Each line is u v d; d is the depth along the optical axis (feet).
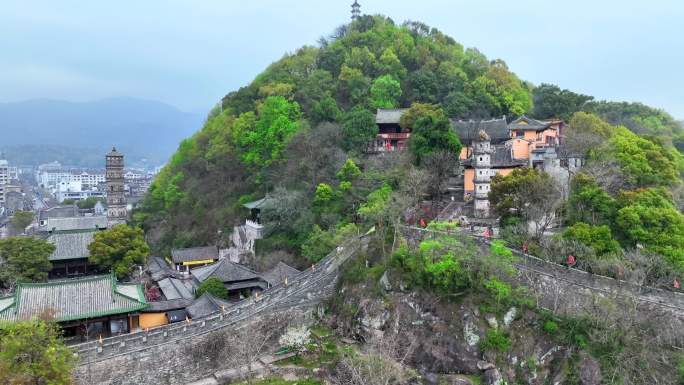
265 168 316.60
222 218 318.86
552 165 225.97
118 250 242.99
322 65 401.29
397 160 245.86
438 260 164.86
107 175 355.15
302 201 262.06
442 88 356.79
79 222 339.57
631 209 166.81
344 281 187.21
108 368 148.97
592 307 150.00
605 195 176.55
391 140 304.91
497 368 148.87
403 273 170.91
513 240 173.68
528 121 288.71
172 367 158.61
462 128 285.43
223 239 310.45
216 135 374.63
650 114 380.78
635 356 142.00
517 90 360.89
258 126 325.62
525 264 164.76
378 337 163.63
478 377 150.20
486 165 205.26
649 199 173.68
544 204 179.73
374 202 202.69
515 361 150.00
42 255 234.38
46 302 171.73
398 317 165.48
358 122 286.46
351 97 346.33
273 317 178.29
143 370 154.20
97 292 181.47
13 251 229.66
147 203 398.21
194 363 162.09
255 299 176.35
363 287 178.70
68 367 132.05
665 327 146.10
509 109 350.43
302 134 291.17
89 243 265.95
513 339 152.35
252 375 159.43
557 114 343.05
